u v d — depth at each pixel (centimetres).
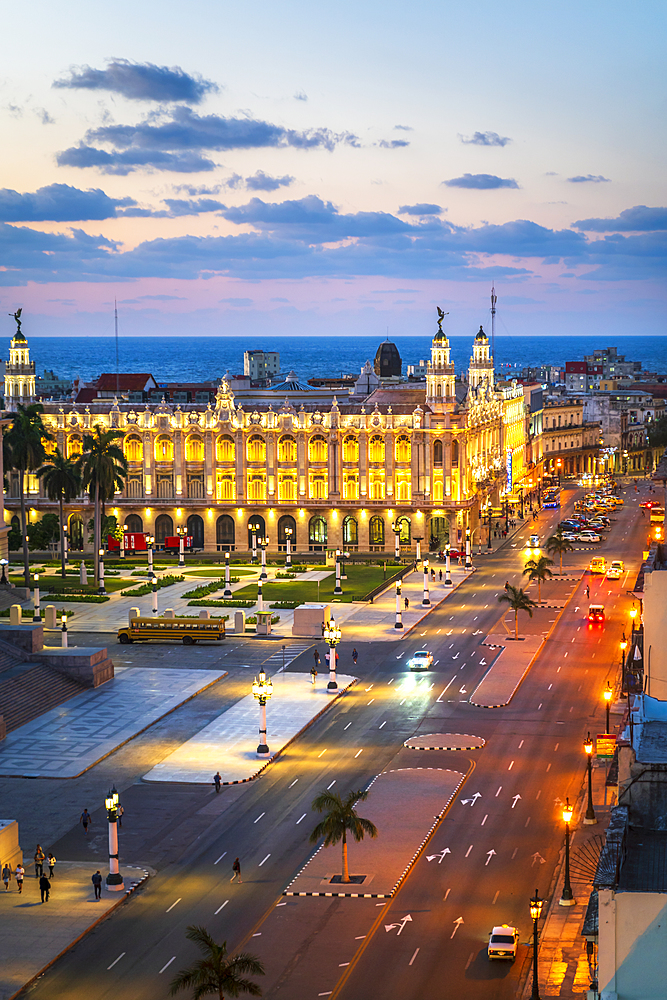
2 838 7706
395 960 6612
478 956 6650
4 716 11062
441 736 10569
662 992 4375
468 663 13150
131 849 8231
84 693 12162
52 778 9669
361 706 11594
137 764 10000
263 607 16162
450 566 19475
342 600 16588
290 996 6231
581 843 8169
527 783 9381
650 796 5066
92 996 6284
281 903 7356
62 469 18488
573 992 6228
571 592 17138
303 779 9569
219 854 8125
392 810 8800
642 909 4375
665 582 5900
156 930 7038
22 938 6919
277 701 11769
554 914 7138
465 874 7731
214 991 6000
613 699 11625
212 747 10375
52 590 17575
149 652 13975
